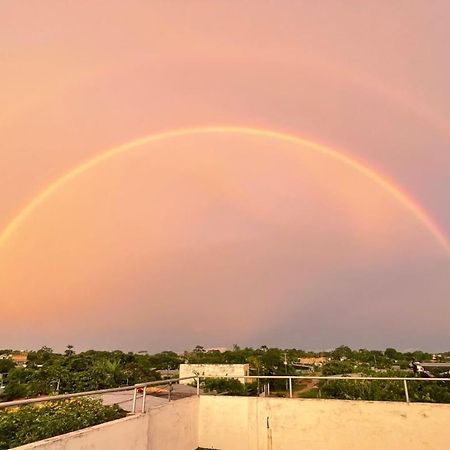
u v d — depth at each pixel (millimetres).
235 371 30922
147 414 6715
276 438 8461
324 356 61219
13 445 4949
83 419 5816
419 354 45906
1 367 30969
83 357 28266
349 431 8016
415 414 7680
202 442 8953
